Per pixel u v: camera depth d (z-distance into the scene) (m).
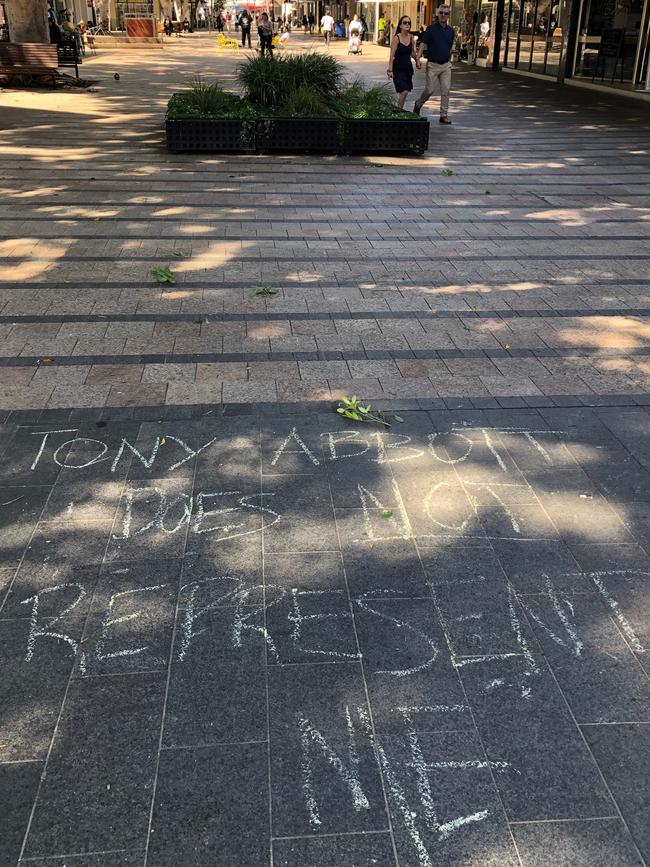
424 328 6.16
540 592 3.41
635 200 10.20
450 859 2.35
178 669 2.99
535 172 11.71
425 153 12.96
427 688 2.93
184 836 2.40
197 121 12.34
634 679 2.98
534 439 4.61
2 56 20.27
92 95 19.23
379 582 3.44
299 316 6.34
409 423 4.75
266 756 2.65
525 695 2.91
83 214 9.08
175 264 7.48
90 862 2.33
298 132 12.54
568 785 2.58
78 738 2.71
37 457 4.32
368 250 8.02
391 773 2.61
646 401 5.07
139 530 3.75
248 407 4.89
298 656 3.05
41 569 3.49
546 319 6.38
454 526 3.81
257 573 3.48
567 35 23.88
